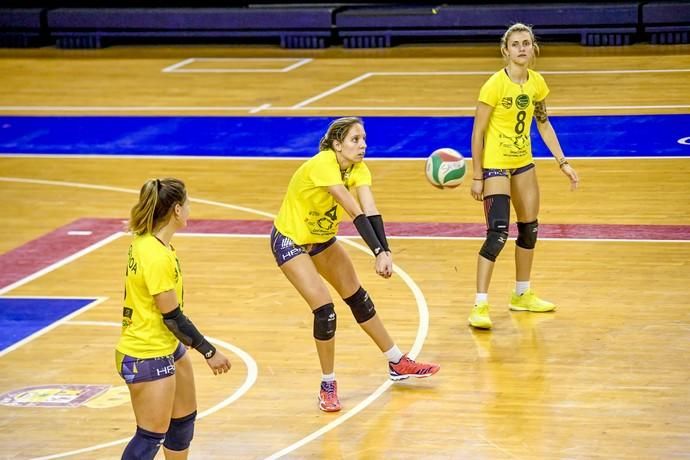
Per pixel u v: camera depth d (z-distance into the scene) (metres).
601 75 42.38
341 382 17.08
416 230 25.48
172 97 42.41
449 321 19.62
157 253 12.27
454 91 41.12
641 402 15.86
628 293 20.64
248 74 46.22
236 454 14.68
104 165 33.25
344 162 15.55
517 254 19.75
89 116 39.78
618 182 28.88
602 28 48.66
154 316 12.45
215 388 16.98
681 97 38.28
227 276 22.59
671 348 17.91
